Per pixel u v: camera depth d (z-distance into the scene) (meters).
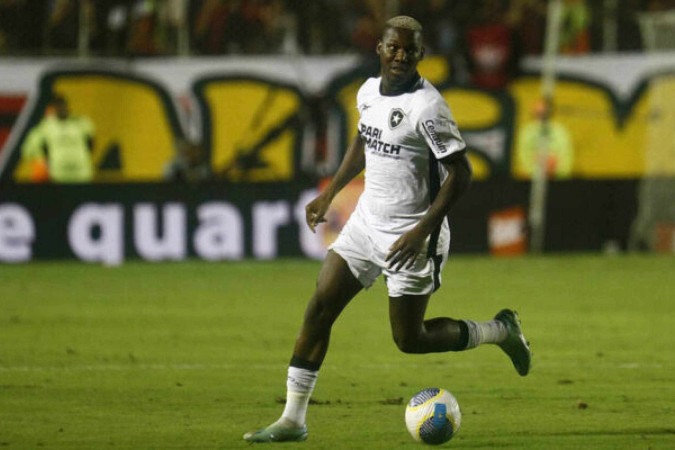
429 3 78.00
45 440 26.47
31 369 36.94
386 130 25.38
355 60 76.00
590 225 75.44
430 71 77.19
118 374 36.03
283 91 76.00
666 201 75.94
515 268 68.56
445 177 25.70
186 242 71.69
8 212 70.75
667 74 76.50
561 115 77.12
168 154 75.19
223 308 52.88
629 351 40.94
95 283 62.28
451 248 74.38
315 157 75.88
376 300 56.97
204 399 31.86
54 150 74.19
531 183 74.62
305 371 26.02
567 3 78.62
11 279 64.06
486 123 77.00
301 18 77.19
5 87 74.00
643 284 61.56
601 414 29.70
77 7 74.75
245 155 75.56
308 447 25.70
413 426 25.47
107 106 74.75
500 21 78.12
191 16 76.06
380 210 25.69
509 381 34.88
